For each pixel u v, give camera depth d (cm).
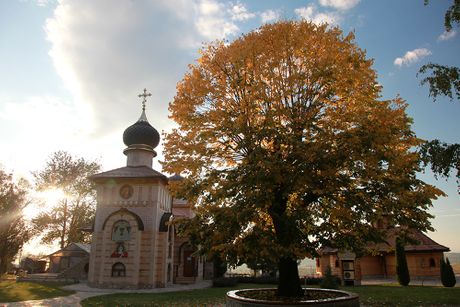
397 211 1441
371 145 1311
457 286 3488
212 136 1592
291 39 1655
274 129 1370
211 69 1717
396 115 1460
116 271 3394
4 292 2750
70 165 5453
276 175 1321
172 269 3931
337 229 1500
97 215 3612
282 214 1466
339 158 1312
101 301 2361
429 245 4825
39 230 5191
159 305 2195
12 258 3575
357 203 1402
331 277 3316
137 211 3588
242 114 1540
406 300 2364
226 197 1444
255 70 1648
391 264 4925
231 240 1438
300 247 1391
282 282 1672
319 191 1320
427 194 1421
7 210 3331
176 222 1636
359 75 1548
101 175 3675
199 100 1698
